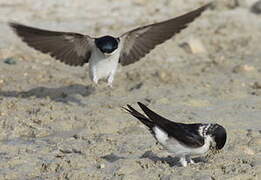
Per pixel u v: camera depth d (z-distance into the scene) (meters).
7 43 19.83
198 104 15.01
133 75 17.30
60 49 13.31
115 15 22.66
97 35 20.53
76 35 13.12
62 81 16.83
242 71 17.84
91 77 13.73
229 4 24.34
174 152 10.65
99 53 13.37
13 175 10.88
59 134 13.11
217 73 17.83
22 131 13.25
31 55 19.06
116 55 13.39
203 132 10.39
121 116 13.99
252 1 24.27
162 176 10.54
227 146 12.13
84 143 12.48
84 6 23.22
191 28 22.27
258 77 17.48
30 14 22.03
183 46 20.28
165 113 14.26
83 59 13.65
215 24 22.75
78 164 11.18
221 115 14.29
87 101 15.12
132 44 13.42
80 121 13.64
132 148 12.08
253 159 11.30
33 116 13.90
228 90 16.11
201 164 11.02
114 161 11.38
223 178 10.39
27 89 16.09
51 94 15.66
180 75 17.22
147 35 13.20
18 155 11.86
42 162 11.46
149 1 24.23
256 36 21.72
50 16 21.98
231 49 20.48
